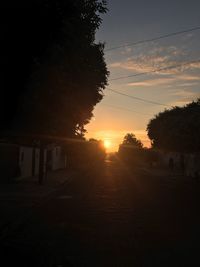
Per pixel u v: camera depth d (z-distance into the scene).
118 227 15.45
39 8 10.01
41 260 10.49
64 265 10.02
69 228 15.27
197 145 59.06
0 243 12.48
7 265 10.02
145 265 10.03
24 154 38.97
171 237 13.52
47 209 20.89
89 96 26.72
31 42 10.52
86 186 36.12
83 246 12.15
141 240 13.02
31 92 15.37
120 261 10.41
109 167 84.94
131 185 37.91
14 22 10.05
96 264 10.12
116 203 23.55
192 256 10.93
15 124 16.53
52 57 15.26
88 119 30.80
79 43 17.25
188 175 57.09
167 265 10.03
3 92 11.34
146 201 24.64
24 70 11.02
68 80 19.98
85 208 21.28
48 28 10.48
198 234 14.04
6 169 35.75
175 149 72.19
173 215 18.64
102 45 25.53
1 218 17.00
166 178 51.03
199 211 20.02
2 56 10.61
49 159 58.66
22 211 19.27
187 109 73.00
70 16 11.37
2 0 9.68
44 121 18.98
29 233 14.27
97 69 26.20
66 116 25.97
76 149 77.19
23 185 32.72
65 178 43.56
